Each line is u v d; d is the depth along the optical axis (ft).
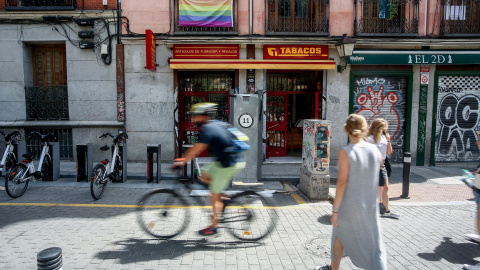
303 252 12.98
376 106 31.91
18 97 31.01
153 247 13.24
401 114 32.12
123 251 12.82
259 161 24.99
